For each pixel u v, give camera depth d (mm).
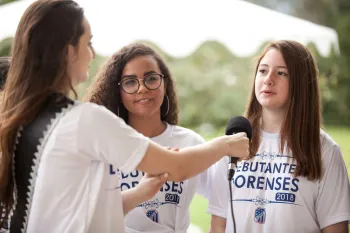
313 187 2504
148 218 2547
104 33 5621
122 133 1912
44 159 1890
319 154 2520
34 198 1934
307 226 2498
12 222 2033
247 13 6219
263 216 2527
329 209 2498
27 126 1942
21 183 1974
